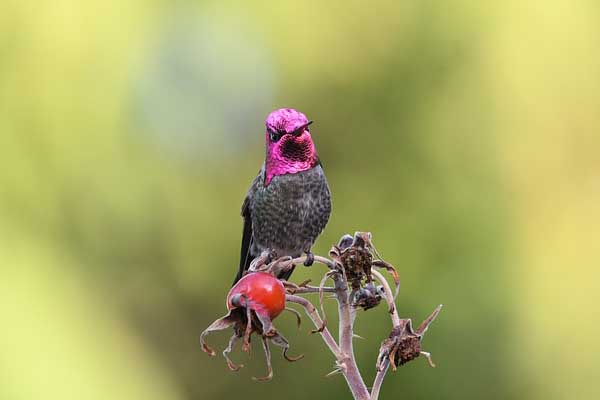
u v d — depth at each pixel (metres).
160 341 13.20
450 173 13.16
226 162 13.26
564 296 12.73
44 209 12.01
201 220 13.15
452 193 13.10
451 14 13.11
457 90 13.17
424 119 13.26
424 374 12.25
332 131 13.41
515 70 13.02
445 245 12.85
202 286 13.39
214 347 13.77
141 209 12.66
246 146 13.27
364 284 4.64
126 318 12.77
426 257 12.78
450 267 12.71
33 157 12.00
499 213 12.99
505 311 12.55
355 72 13.21
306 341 13.05
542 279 12.85
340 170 13.47
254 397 13.56
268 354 4.49
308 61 13.05
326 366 12.98
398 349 4.45
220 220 13.30
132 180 12.54
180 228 13.02
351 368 4.49
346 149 13.43
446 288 12.57
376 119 13.37
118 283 12.66
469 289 12.61
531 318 12.63
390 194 13.25
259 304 4.52
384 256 12.91
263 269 4.75
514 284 12.68
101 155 12.30
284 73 13.05
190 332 13.48
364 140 13.39
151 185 12.71
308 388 13.09
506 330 12.53
